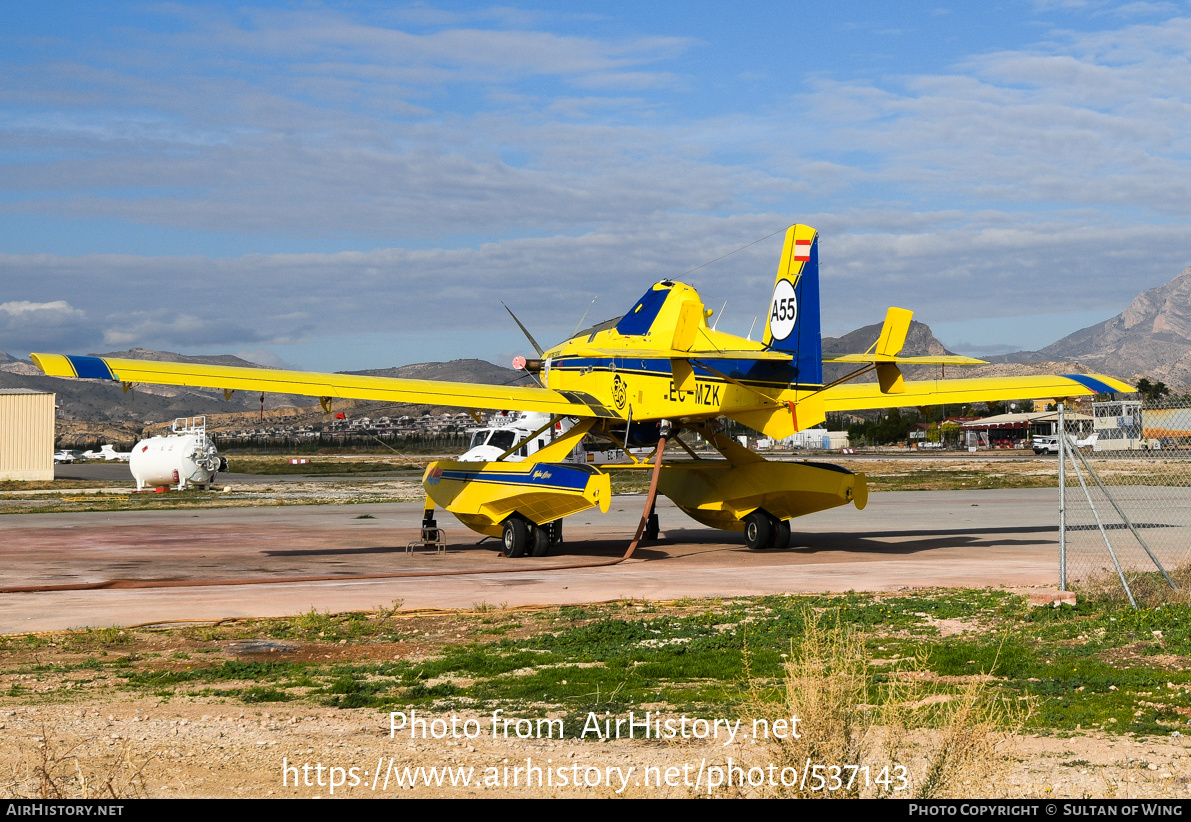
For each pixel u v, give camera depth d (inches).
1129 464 2253.9
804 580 581.6
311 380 680.4
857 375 688.4
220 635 423.8
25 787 209.6
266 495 1745.8
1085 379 811.4
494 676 339.3
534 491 708.7
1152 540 782.5
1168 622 402.0
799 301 682.8
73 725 270.5
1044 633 392.5
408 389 696.4
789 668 253.3
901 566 649.0
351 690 318.3
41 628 441.1
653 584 578.2
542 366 848.3
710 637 397.7
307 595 542.3
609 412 762.2
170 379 615.5
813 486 724.0
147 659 375.6
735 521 792.3
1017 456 3280.0
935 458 3230.8
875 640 386.0
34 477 2330.2
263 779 219.0
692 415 720.3
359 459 4261.8
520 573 646.5
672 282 755.4
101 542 892.6
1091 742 241.8
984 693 291.3
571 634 408.8
